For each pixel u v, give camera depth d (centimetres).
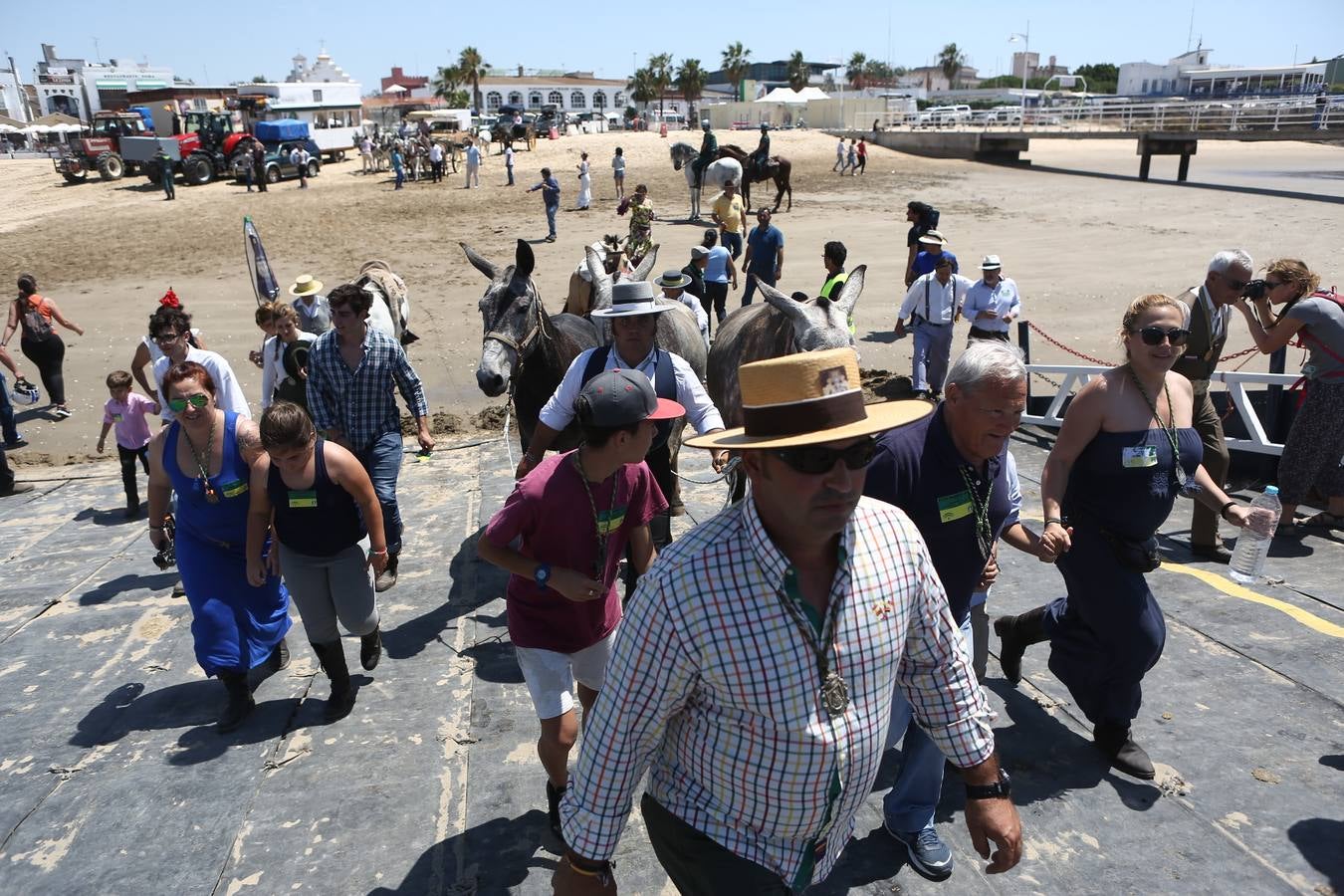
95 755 416
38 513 771
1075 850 331
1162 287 1630
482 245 2291
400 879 335
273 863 345
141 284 1930
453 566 609
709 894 202
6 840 361
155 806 378
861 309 1536
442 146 4044
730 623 178
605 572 322
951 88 14162
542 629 321
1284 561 555
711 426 465
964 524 274
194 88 4397
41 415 1105
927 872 320
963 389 258
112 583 609
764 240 1302
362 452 556
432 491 765
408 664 488
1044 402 916
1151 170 4125
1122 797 356
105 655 511
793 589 180
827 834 201
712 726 191
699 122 7188
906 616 195
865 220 2600
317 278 1941
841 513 176
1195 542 567
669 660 184
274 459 387
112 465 923
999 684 438
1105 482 341
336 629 431
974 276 1759
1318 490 596
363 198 3278
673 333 633
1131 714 367
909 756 313
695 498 721
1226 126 3556
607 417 285
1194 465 341
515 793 379
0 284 1984
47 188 3947
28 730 439
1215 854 326
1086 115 4394
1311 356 569
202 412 401
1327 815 342
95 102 9044
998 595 527
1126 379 337
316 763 405
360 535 421
